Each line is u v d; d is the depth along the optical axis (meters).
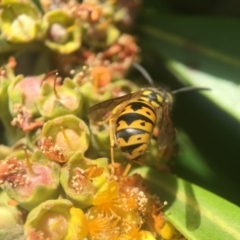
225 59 0.12
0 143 0.12
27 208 0.10
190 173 0.13
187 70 0.12
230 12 0.13
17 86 0.11
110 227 0.10
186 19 0.12
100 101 0.11
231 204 0.10
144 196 0.10
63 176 0.10
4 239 0.10
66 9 0.11
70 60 0.12
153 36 0.13
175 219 0.10
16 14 0.11
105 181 0.10
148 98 0.11
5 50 0.11
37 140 0.10
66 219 0.10
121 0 0.12
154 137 0.11
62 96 0.10
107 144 0.10
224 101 0.12
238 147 0.13
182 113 0.13
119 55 0.12
